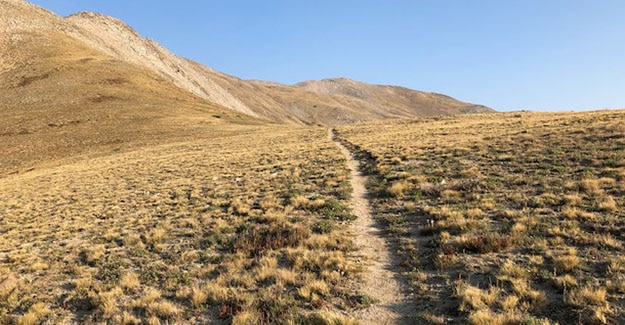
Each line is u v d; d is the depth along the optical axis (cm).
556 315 789
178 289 1145
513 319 777
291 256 1247
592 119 3497
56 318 1062
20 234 2008
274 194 2188
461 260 1085
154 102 9300
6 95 8750
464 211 1456
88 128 7262
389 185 2031
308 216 1700
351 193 2030
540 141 2631
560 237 1126
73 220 2195
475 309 840
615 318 748
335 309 934
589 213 1258
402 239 1325
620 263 923
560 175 1786
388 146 3481
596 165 1859
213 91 18825
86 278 1279
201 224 1783
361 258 1205
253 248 1365
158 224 1864
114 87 9738
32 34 12025
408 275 1056
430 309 880
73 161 5328
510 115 6134
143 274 1284
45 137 6719
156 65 16112
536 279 931
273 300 991
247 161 3656
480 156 2481
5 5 13238
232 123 8475
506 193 1634
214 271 1246
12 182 4119
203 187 2692
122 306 1084
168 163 4153
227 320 945
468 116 6662
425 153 2856
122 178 3569
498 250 1112
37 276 1380
